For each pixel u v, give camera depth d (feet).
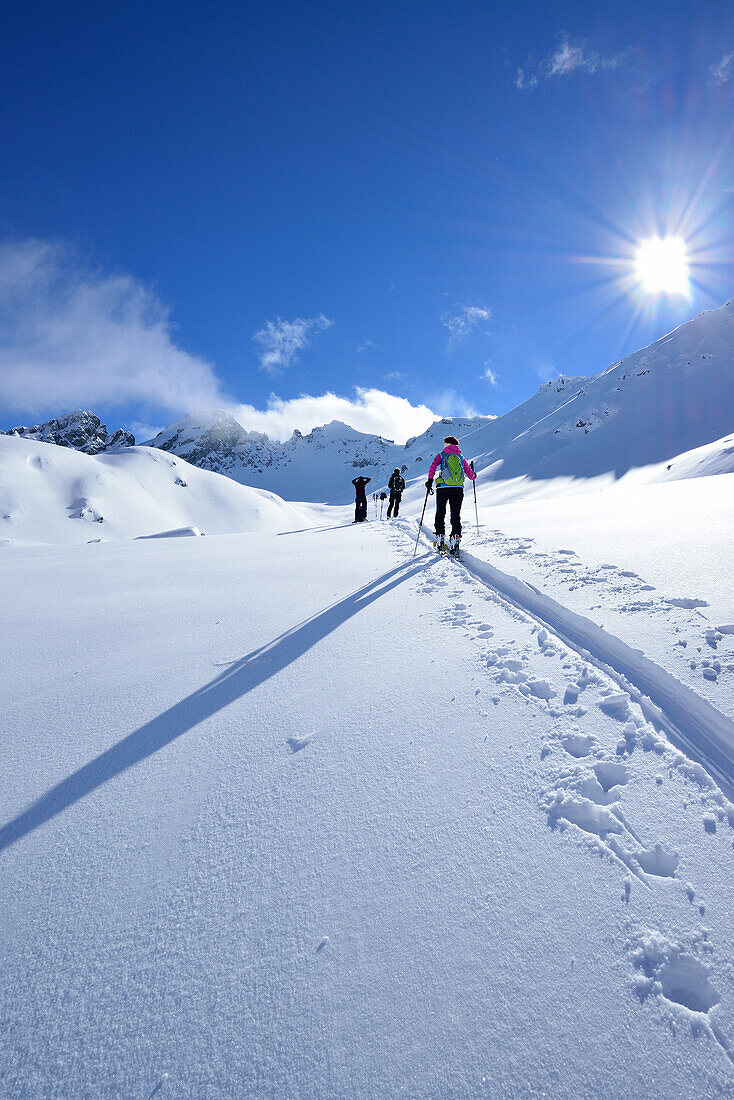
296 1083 4.09
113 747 8.91
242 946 5.22
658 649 10.13
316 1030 4.44
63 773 8.21
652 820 6.40
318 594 18.13
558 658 10.73
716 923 5.14
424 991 4.69
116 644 14.19
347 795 7.31
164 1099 4.04
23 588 22.17
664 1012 4.44
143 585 21.59
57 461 297.74
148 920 5.57
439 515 23.09
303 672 11.48
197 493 357.00
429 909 5.49
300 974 4.91
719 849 5.93
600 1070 4.07
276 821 6.91
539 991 4.63
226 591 19.57
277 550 29.04
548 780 7.26
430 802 7.05
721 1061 4.09
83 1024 4.60
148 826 6.95
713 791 6.77
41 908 5.77
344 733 8.86
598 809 6.63
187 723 9.60
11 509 245.65
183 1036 4.47
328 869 6.09
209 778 7.91
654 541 18.31
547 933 5.14
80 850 6.57
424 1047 4.27
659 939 5.01
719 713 8.04
